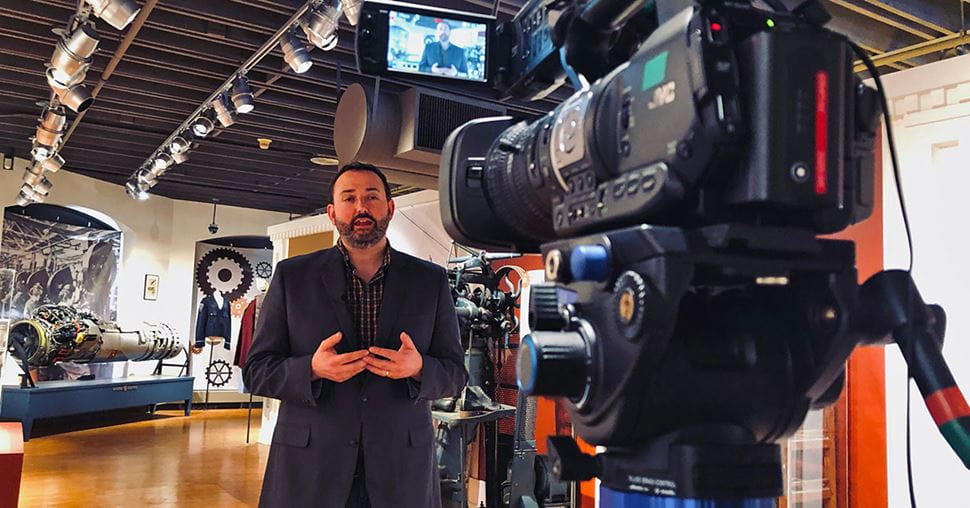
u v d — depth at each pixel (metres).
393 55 1.17
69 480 5.67
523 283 4.32
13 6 4.38
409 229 5.70
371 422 1.81
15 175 8.26
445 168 1.03
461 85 1.19
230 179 9.12
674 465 0.69
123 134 7.28
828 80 0.64
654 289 0.64
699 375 0.70
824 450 2.98
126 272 9.94
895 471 2.77
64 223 9.27
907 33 4.32
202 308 10.84
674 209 0.67
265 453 7.09
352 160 3.20
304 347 1.85
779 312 0.75
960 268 2.62
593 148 0.72
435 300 1.96
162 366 10.27
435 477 1.96
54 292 9.09
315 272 1.91
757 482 0.69
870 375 2.89
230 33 4.72
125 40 4.73
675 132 0.63
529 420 4.00
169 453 6.98
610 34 0.88
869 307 0.70
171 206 10.46
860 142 0.70
